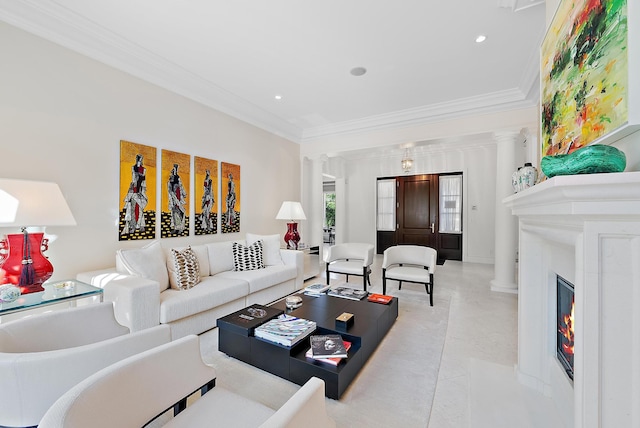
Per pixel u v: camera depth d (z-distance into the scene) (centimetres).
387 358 223
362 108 435
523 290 187
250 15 232
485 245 637
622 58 90
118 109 285
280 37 262
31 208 186
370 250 416
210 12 228
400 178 730
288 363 189
